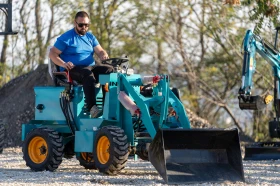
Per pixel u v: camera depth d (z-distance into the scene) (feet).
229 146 56.24
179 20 157.79
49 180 55.77
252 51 88.07
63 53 66.18
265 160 84.17
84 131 62.28
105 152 60.13
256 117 153.28
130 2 157.79
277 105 90.89
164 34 158.10
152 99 59.93
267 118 152.66
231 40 154.81
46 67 126.41
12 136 114.93
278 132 91.04
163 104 59.67
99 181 54.75
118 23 157.89
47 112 66.95
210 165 55.57
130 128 61.00
